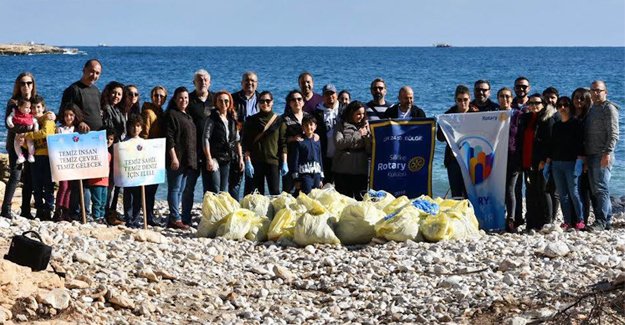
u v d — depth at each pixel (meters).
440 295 10.77
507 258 11.98
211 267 12.23
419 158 16.11
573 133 15.20
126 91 15.93
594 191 15.34
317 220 13.83
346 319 10.09
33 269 10.26
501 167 15.74
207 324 9.75
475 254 12.78
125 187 15.93
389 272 12.03
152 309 10.05
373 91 16.73
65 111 15.08
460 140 15.91
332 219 14.05
